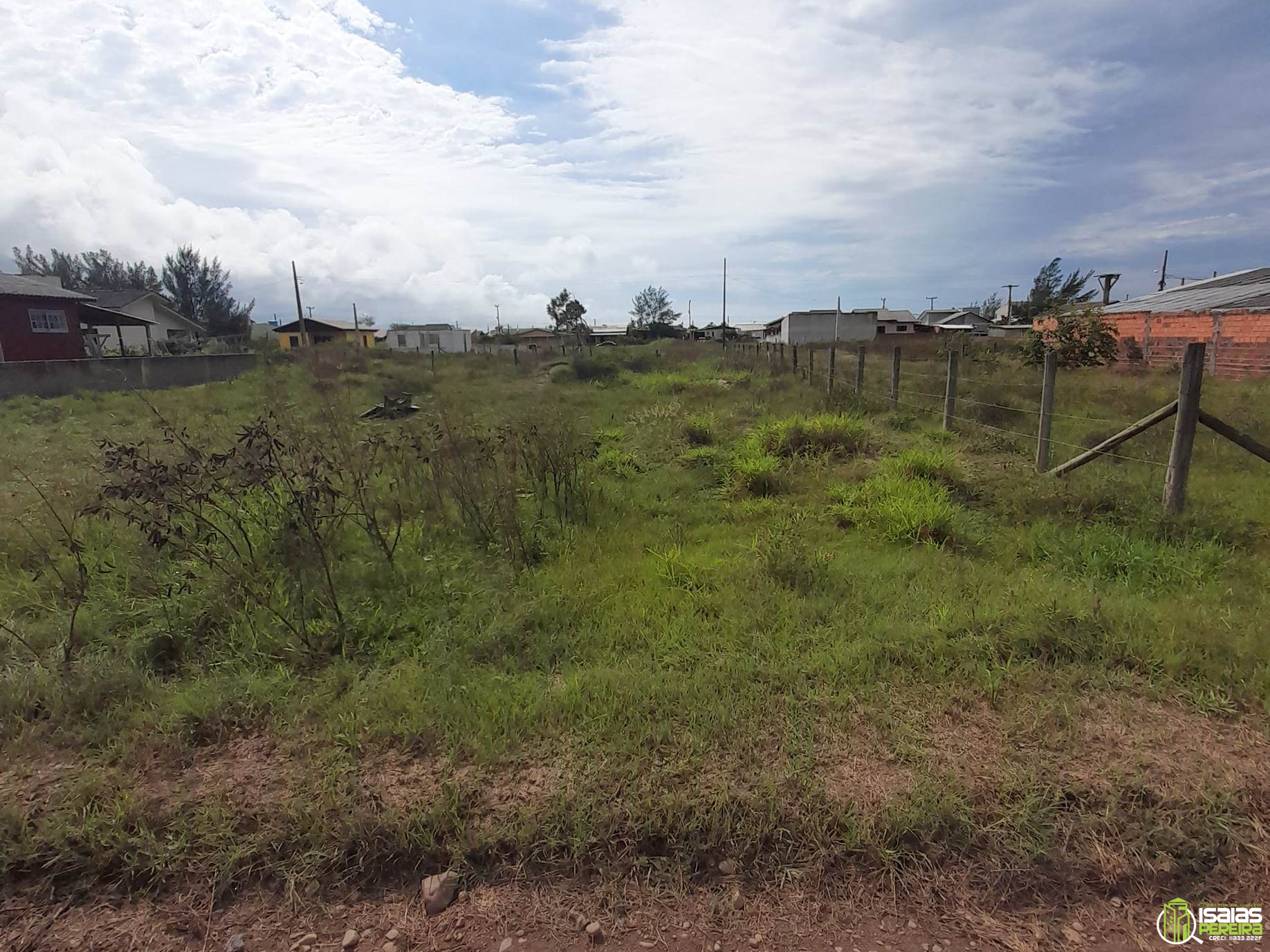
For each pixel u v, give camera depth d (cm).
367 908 221
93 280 5553
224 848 234
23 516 563
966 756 269
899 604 404
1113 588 420
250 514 522
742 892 224
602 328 9225
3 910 220
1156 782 254
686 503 666
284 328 6488
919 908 219
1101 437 830
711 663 339
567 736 283
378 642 371
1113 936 210
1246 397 1135
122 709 304
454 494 582
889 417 1066
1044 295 5575
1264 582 421
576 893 224
